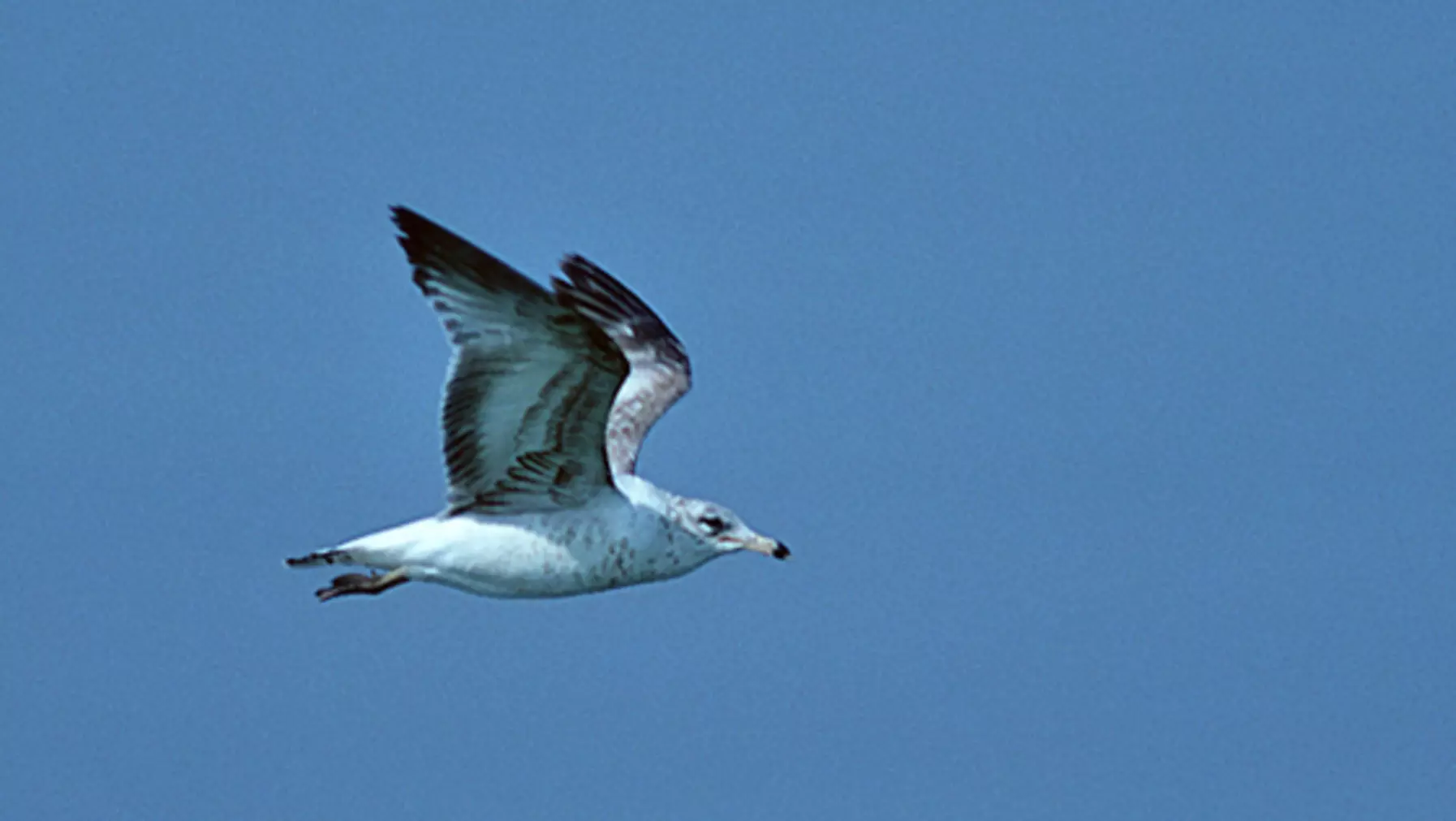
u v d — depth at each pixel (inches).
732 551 661.3
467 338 578.9
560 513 636.1
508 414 601.0
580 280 779.4
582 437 609.6
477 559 631.2
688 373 765.9
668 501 657.6
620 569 644.7
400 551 632.4
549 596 646.5
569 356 578.9
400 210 564.1
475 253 560.1
